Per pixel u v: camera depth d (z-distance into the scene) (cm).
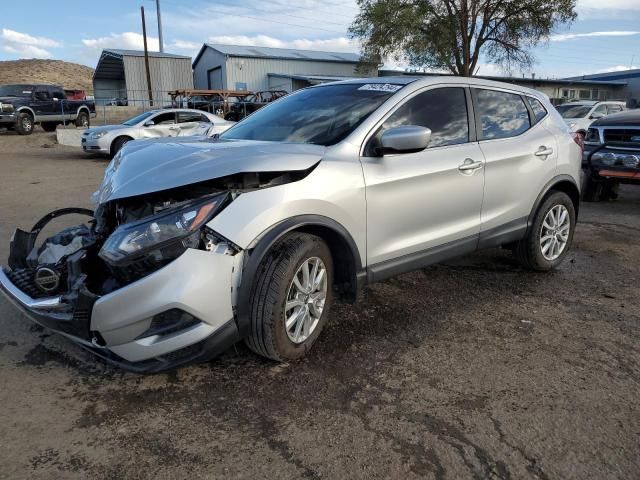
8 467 229
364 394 288
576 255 560
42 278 295
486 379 305
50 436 250
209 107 2709
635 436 255
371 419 266
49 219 385
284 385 296
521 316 395
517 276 486
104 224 319
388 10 2944
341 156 326
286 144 333
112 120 2873
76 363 317
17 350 331
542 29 2967
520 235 454
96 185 1013
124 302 262
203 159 291
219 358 324
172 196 284
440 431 257
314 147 328
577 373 313
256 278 288
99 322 265
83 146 1495
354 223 325
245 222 278
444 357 330
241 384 296
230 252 277
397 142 317
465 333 365
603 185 855
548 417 269
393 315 393
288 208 292
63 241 346
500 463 235
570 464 235
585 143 823
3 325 365
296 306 307
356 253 331
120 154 354
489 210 420
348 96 388
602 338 360
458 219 395
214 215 273
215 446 245
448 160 380
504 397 287
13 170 1234
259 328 292
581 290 453
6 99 2089
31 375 303
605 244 607
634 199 915
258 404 278
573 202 512
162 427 258
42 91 2247
